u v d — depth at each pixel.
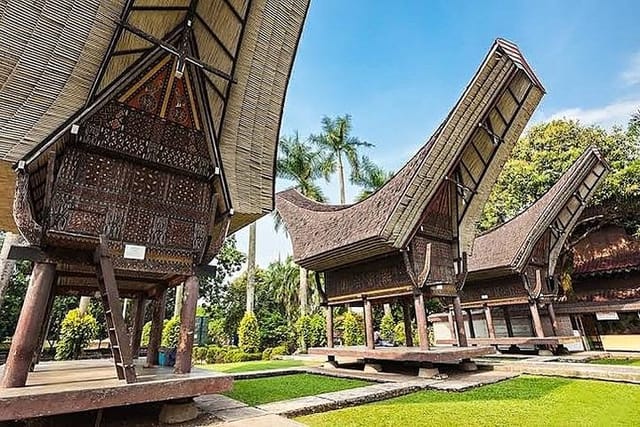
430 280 9.35
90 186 4.61
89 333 12.64
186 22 5.43
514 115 10.66
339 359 12.76
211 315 31.14
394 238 8.85
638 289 15.70
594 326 16.30
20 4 4.04
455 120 9.38
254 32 5.69
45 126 4.25
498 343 13.61
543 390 6.34
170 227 5.16
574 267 17.59
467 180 10.91
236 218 6.49
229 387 4.62
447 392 6.38
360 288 10.53
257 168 6.18
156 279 6.98
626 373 6.98
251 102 5.97
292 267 28.53
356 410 5.12
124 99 5.04
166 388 4.17
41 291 4.18
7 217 6.51
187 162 5.48
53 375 5.12
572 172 13.82
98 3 4.41
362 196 25.03
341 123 26.56
